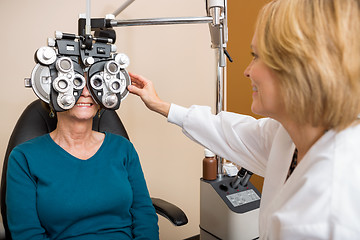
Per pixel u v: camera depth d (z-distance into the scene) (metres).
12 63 1.23
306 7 0.51
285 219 0.49
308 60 0.49
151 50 1.60
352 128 0.52
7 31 1.20
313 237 0.45
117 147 1.06
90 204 0.92
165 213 1.06
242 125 0.91
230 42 1.85
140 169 1.11
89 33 0.85
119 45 1.49
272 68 0.55
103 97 0.90
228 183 1.23
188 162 1.82
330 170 0.47
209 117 0.98
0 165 1.25
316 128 0.57
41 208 0.88
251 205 1.18
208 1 0.92
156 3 1.59
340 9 0.48
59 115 0.96
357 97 0.49
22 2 1.22
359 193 0.44
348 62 0.47
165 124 1.70
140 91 0.99
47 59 0.81
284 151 0.73
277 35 0.52
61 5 1.31
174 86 1.70
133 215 1.05
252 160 0.93
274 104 0.60
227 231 1.15
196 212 1.88
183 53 1.72
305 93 0.51
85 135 1.00
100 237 0.95
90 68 0.88
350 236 0.43
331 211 0.45
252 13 1.71
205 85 1.84
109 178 0.98
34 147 0.93
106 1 1.43
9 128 1.25
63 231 0.91
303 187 0.49
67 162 0.95
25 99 1.27
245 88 1.78
